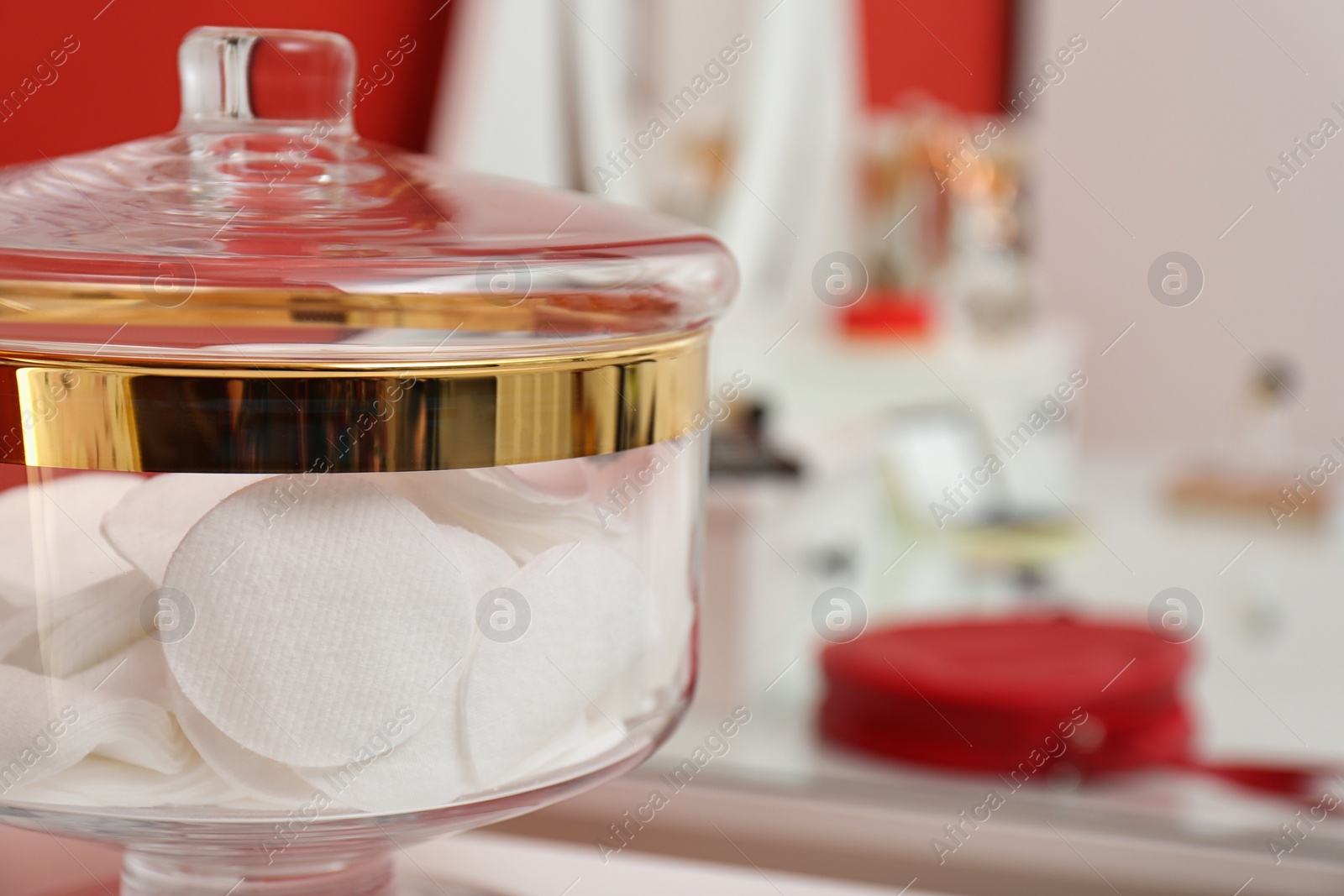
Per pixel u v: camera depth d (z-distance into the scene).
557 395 0.54
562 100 1.70
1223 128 3.34
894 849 1.02
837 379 2.37
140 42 1.12
